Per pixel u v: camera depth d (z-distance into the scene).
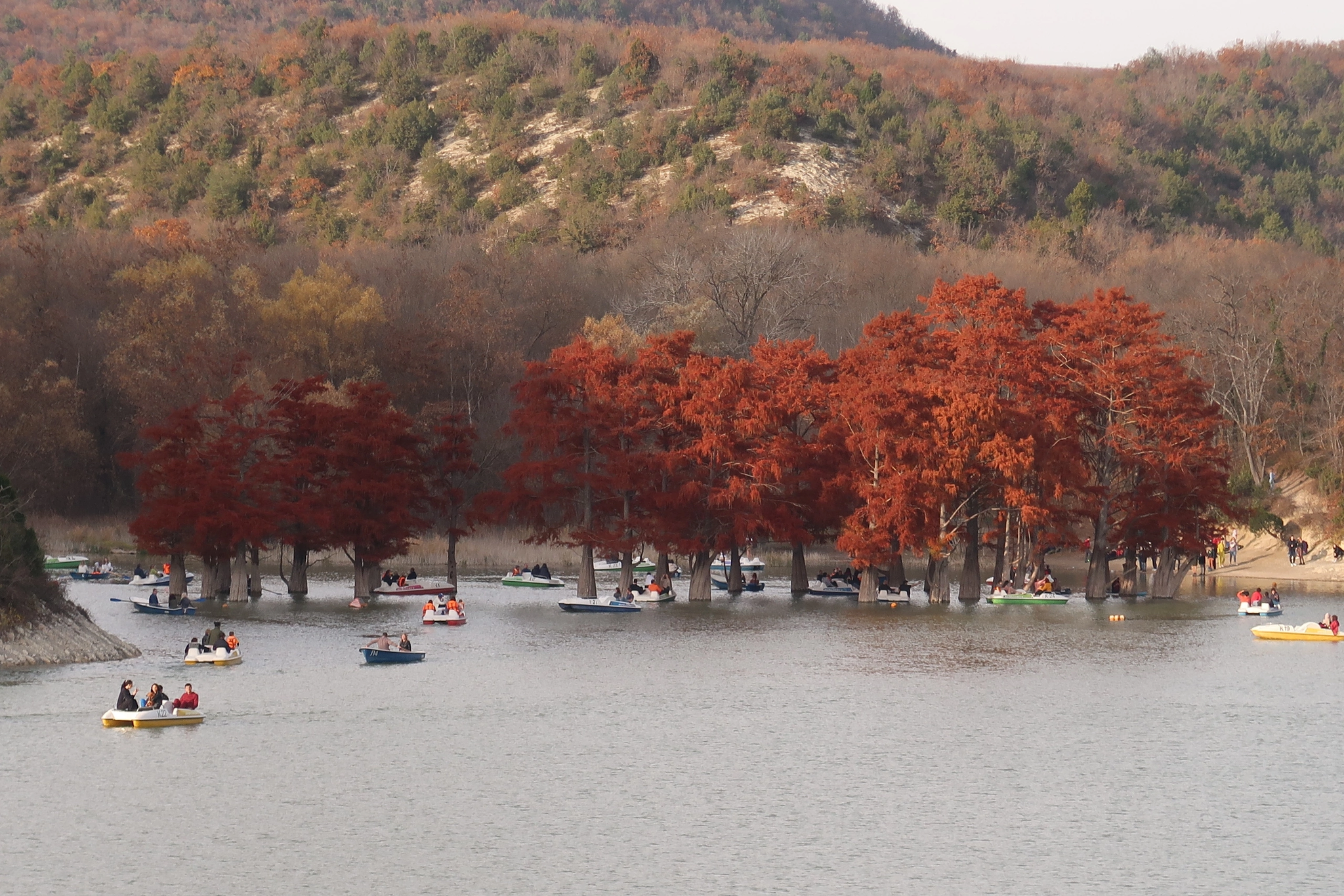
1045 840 59.44
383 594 143.00
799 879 54.62
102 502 198.62
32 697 85.19
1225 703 87.44
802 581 152.00
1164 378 142.25
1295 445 189.38
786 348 144.75
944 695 89.75
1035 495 137.25
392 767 70.62
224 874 54.97
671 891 53.34
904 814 63.03
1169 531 144.00
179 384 180.88
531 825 61.31
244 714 82.81
